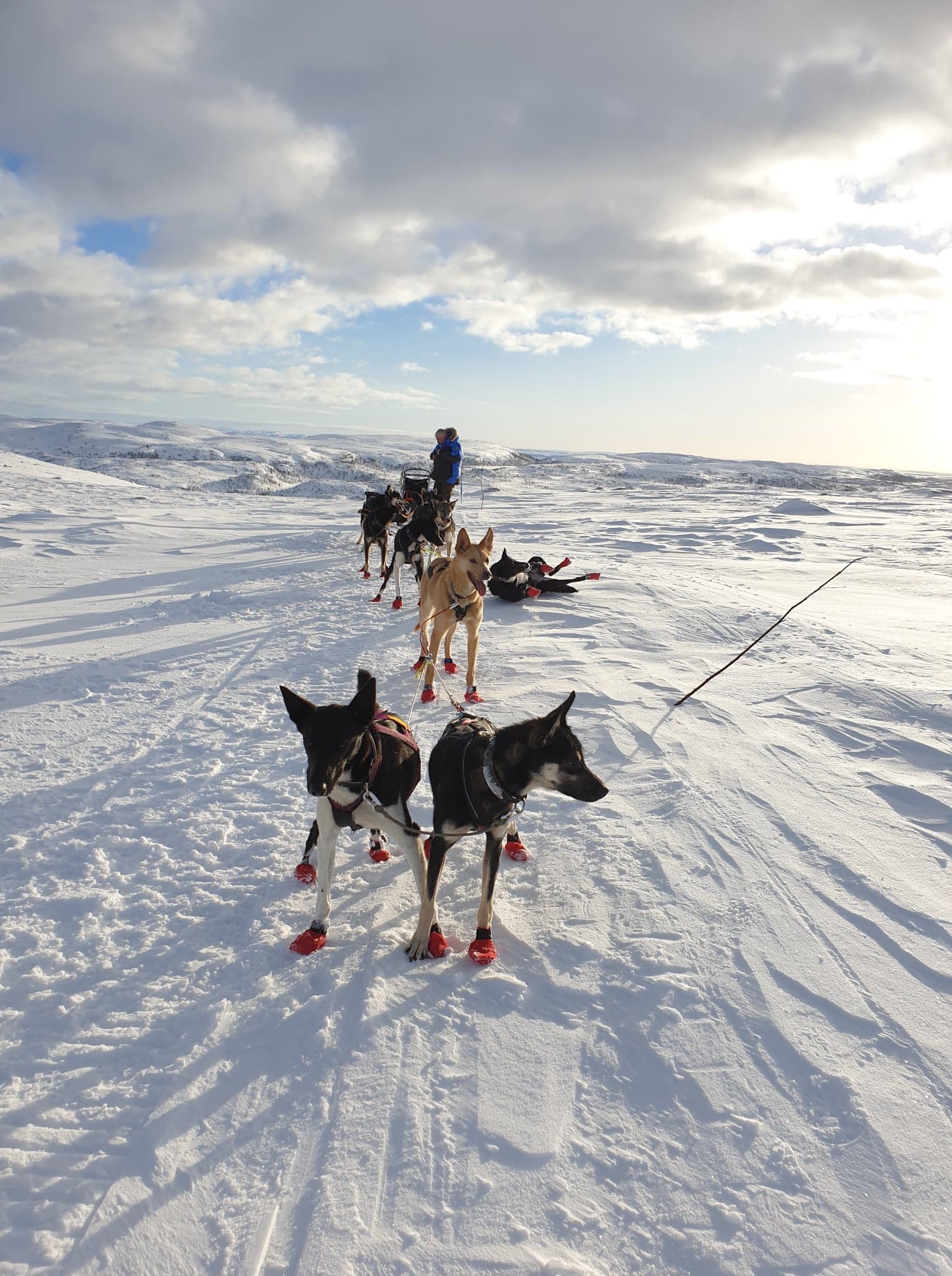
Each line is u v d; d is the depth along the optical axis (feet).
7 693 22.71
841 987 10.41
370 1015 10.02
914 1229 7.16
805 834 14.48
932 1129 8.21
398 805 11.27
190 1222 7.34
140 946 11.43
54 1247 7.08
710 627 30.83
